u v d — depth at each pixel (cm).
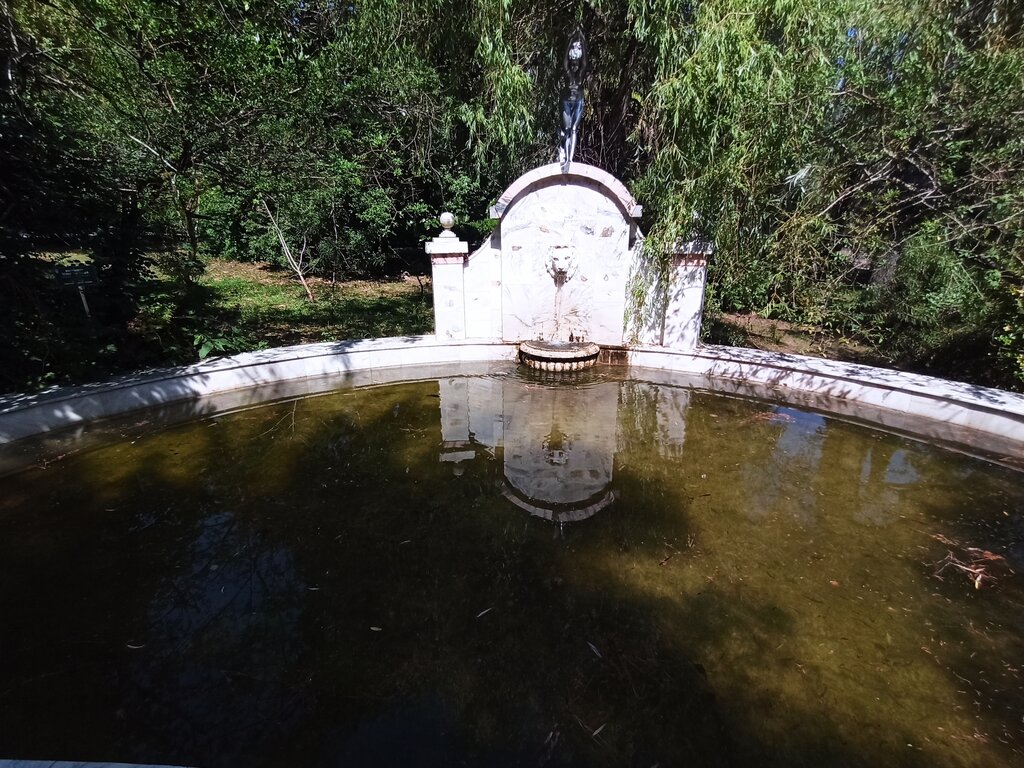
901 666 196
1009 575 248
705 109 480
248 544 269
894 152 528
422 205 1147
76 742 166
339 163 773
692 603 228
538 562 255
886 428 418
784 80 461
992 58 457
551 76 731
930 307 548
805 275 554
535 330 606
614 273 582
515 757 161
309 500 312
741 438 405
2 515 291
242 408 456
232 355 527
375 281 1245
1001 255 449
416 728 171
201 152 559
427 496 318
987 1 485
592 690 185
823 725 173
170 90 511
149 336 500
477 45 646
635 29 588
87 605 226
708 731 170
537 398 492
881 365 595
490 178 1112
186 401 462
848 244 559
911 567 254
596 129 773
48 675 190
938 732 170
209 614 221
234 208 1109
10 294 411
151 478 335
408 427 424
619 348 592
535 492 324
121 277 486
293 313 836
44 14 473
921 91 503
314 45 600
